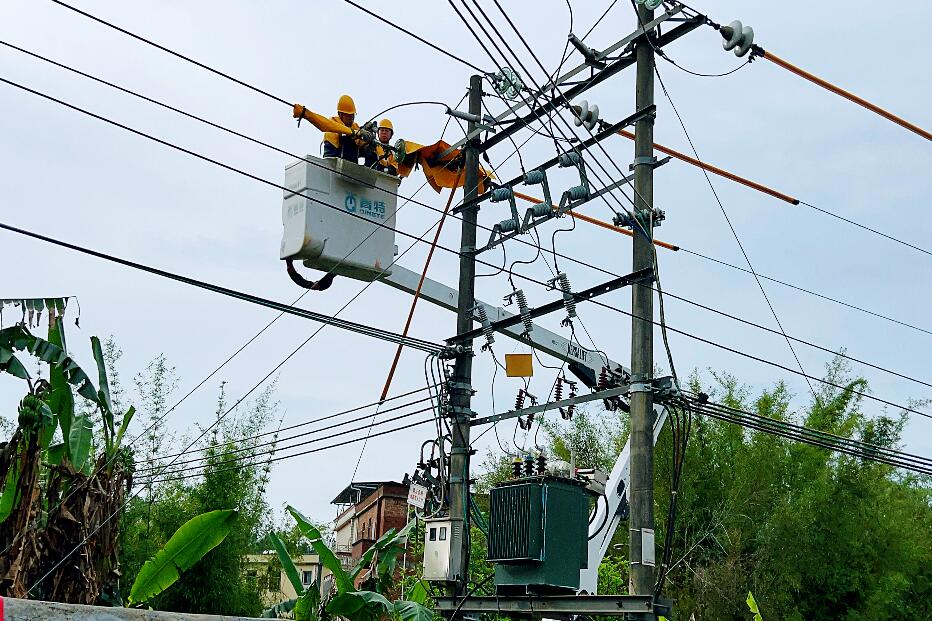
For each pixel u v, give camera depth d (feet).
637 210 40.73
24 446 40.22
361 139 45.03
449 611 43.47
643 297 39.65
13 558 38.93
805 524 94.99
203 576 71.67
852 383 102.22
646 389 38.68
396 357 45.16
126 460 48.62
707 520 98.37
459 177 48.78
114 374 77.82
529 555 39.45
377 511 137.28
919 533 106.11
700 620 92.94
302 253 43.75
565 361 56.44
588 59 42.52
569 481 41.16
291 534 86.02
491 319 54.03
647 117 41.29
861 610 95.25
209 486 76.43
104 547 45.47
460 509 45.27
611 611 37.06
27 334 43.96
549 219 44.88
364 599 41.09
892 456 51.47
